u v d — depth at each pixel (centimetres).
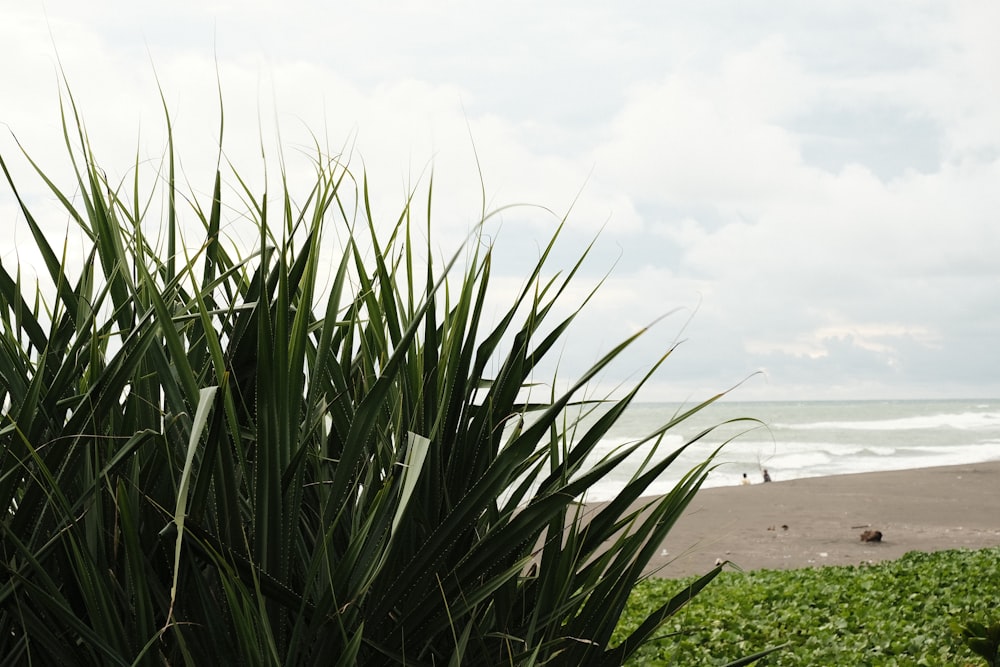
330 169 179
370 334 199
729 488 2223
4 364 164
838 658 531
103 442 167
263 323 152
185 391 157
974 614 621
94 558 161
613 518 192
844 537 1427
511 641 188
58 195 177
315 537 179
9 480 154
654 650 532
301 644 162
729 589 849
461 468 189
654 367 183
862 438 5166
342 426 181
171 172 183
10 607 157
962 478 2247
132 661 152
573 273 188
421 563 165
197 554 153
